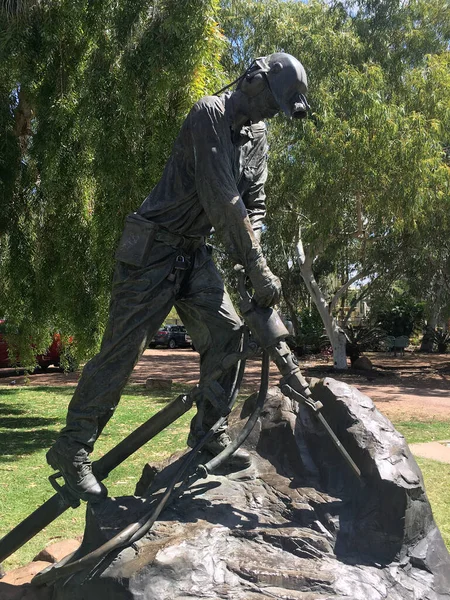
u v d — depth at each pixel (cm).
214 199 261
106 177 861
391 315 3200
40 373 2034
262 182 296
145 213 279
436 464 759
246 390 1490
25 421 1131
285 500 287
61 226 1009
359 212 1620
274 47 1633
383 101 1486
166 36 834
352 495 281
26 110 1058
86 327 989
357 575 247
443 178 1438
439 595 257
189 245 288
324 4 1795
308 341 2741
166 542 251
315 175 1418
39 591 304
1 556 317
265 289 263
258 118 271
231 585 238
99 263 942
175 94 862
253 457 330
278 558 252
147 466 350
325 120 1393
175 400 283
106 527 268
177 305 306
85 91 880
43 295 1064
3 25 908
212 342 305
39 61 913
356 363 2047
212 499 286
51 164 905
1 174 976
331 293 3231
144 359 2633
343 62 1574
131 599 232
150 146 854
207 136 262
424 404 1341
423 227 1666
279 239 1925
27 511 602
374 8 1731
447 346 3216
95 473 296
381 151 1345
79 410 275
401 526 260
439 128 1441
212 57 921
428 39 1752
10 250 1041
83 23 900
